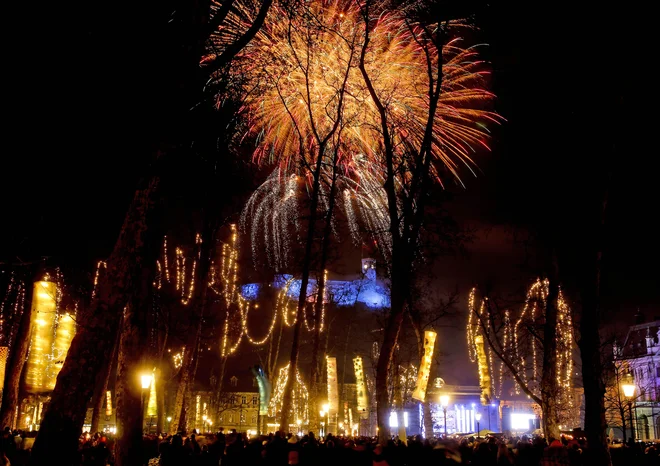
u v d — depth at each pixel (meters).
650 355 77.12
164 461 20.84
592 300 17.06
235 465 22.39
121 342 18.45
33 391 25.72
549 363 25.12
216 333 49.62
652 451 26.62
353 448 22.06
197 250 33.66
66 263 23.58
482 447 21.70
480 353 32.25
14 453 23.11
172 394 65.31
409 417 72.00
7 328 29.95
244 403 86.56
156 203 12.59
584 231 17.48
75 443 11.08
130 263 12.20
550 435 24.31
